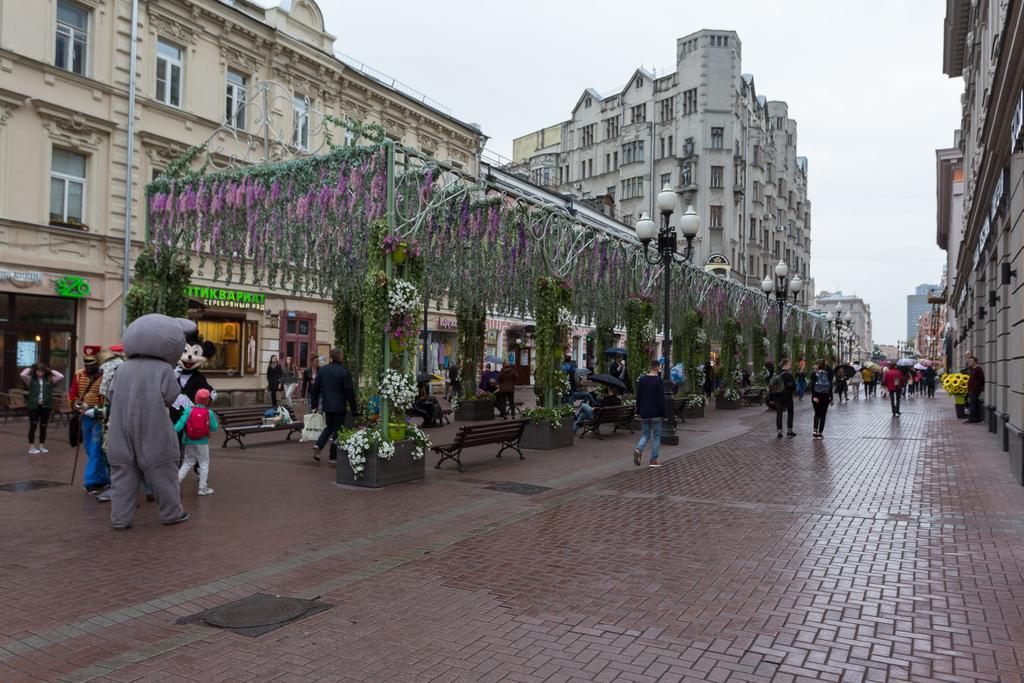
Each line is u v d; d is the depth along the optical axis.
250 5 23.50
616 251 18.06
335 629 4.74
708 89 56.59
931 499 9.17
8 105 17.22
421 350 31.64
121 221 19.78
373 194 10.66
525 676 4.04
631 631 4.71
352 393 11.88
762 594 5.46
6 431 15.62
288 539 7.04
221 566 6.12
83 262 18.89
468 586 5.65
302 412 22.53
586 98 65.12
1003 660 4.25
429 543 6.95
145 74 20.28
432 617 4.96
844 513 8.34
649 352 19.55
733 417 22.97
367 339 10.23
